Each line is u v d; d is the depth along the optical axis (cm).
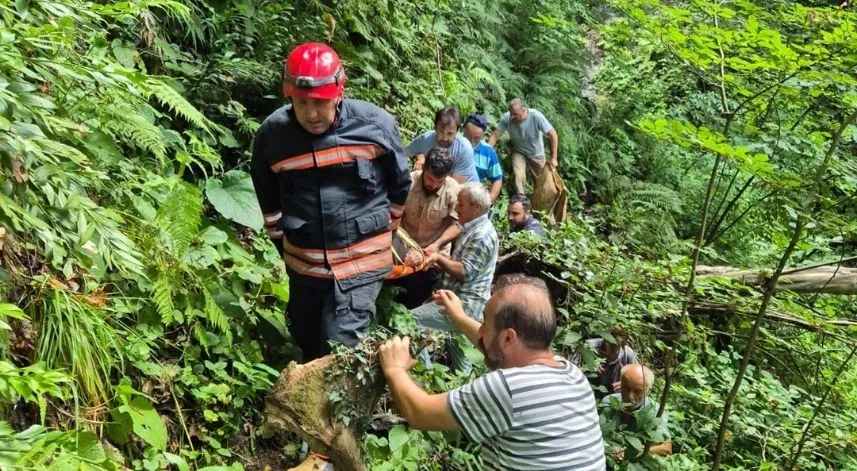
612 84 948
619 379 396
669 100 917
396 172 302
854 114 314
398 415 316
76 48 292
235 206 347
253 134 417
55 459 170
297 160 284
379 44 577
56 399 224
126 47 360
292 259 301
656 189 830
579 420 207
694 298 434
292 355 328
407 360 236
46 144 211
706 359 492
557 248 431
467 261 378
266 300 351
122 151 327
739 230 649
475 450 322
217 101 420
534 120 726
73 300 237
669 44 346
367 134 289
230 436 289
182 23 419
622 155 909
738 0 360
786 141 392
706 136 290
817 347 443
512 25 899
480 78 757
